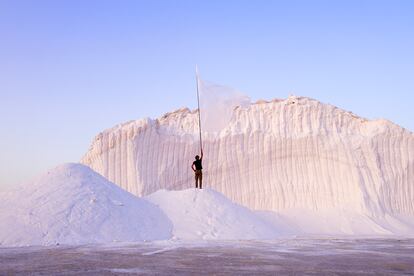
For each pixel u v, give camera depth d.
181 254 12.71
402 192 39.00
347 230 34.38
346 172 39.03
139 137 41.44
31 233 16.30
